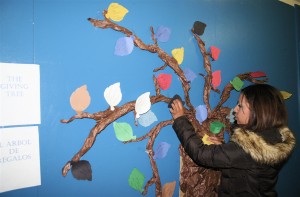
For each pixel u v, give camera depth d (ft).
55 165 2.66
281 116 2.85
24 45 2.52
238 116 3.14
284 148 2.56
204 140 3.52
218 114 3.79
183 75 3.45
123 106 2.98
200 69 3.71
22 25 2.51
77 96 2.75
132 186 3.08
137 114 3.06
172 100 3.26
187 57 3.58
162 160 3.38
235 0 4.12
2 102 2.38
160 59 3.34
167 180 3.41
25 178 2.49
